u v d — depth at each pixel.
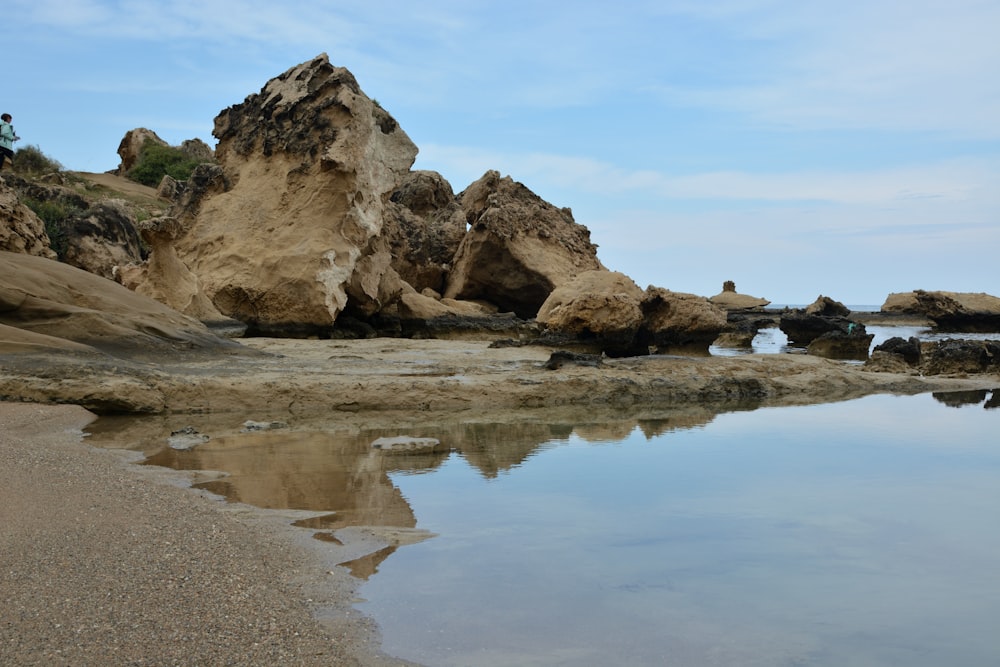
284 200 30.50
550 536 8.18
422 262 41.78
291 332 28.48
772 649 5.69
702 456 12.81
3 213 20.89
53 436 12.55
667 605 6.43
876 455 13.10
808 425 16.30
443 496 9.81
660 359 21.88
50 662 4.79
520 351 25.25
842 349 35.69
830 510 9.54
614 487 10.52
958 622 6.25
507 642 5.60
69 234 30.53
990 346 27.53
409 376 18.59
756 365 22.42
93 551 6.76
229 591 6.12
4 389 14.64
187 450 12.19
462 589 6.57
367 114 31.61
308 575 6.66
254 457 11.85
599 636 5.79
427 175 49.91
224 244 29.91
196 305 25.55
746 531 8.59
